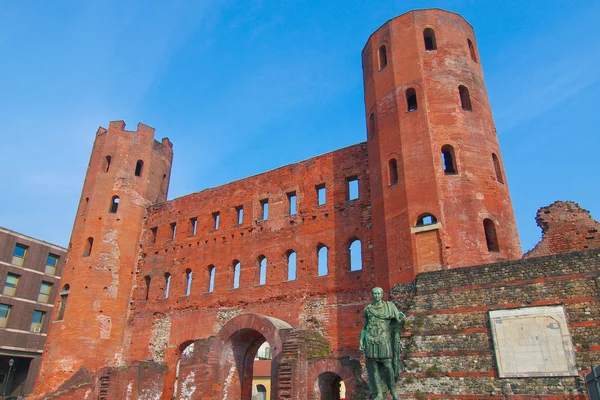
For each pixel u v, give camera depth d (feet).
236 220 128.57
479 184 89.10
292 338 90.17
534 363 58.08
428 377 63.46
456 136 92.27
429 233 85.61
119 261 138.62
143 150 154.92
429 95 96.37
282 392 85.92
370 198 104.06
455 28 104.78
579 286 59.11
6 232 202.39
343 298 100.07
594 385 49.85
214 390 99.35
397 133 96.78
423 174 90.17
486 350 61.57
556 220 81.46
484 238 84.84
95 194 143.33
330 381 96.37
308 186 116.88
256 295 113.70
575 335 57.11
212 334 116.98
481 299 64.64
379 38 109.81
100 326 129.70
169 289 131.64
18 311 198.29
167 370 119.65
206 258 127.95
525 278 62.85
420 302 68.95
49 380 121.60
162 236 140.97
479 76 103.81
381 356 49.70
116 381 106.93
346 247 104.47
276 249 115.65
